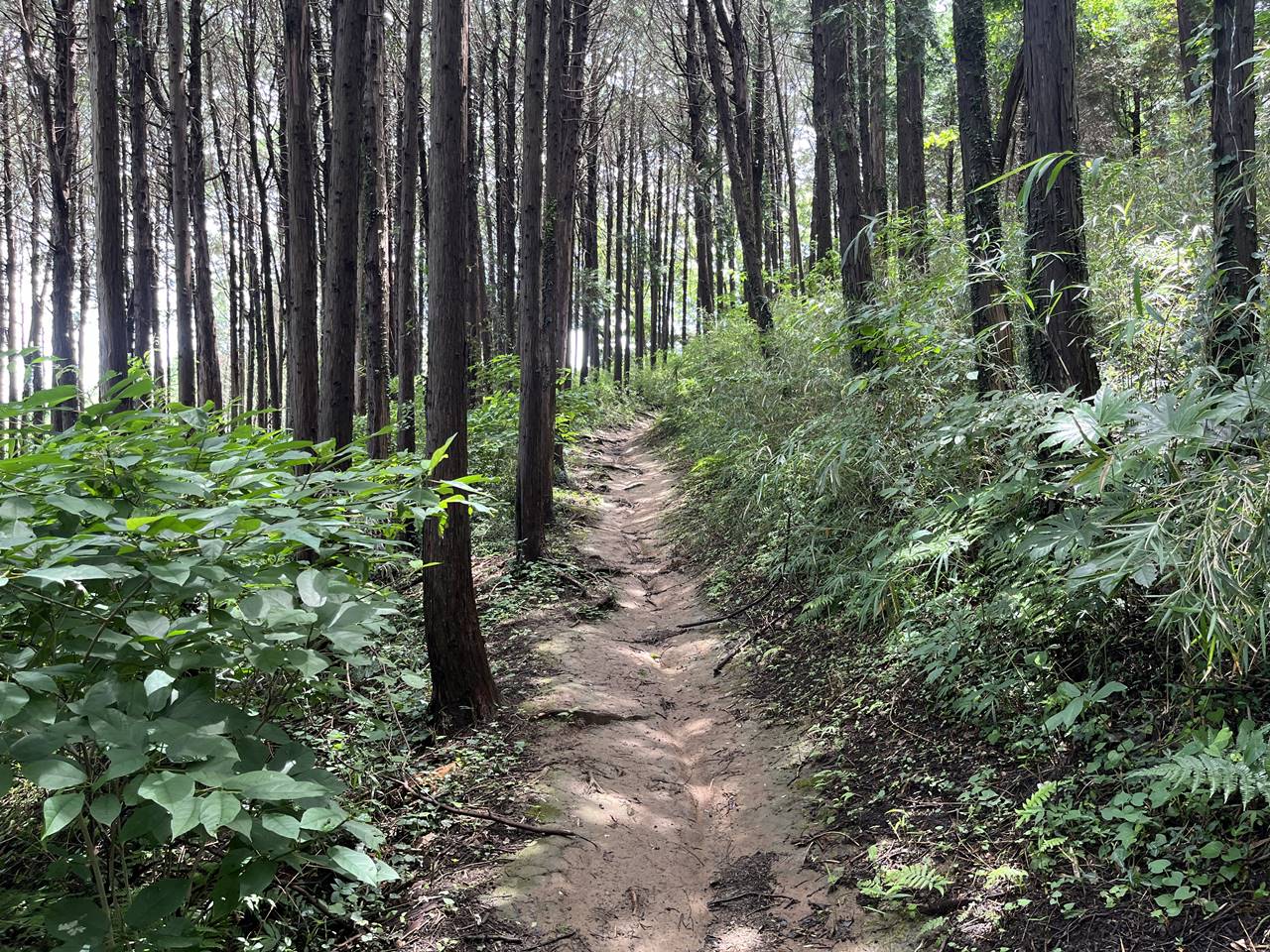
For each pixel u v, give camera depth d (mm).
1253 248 3336
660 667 5898
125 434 2604
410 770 4191
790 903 3074
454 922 3010
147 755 1773
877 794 3496
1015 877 2668
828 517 5406
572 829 3615
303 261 6379
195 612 2660
